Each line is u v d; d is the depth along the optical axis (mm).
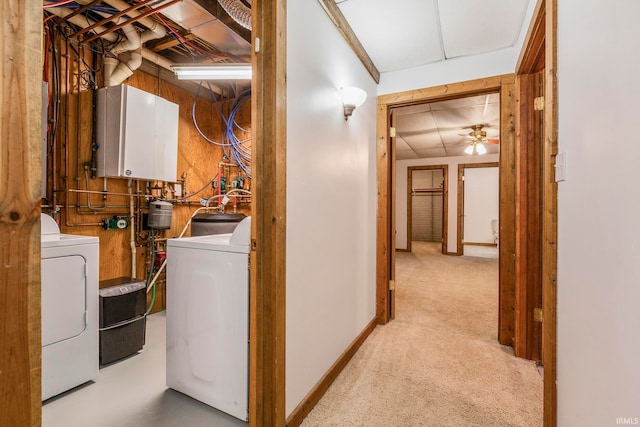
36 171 569
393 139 3090
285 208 1406
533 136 2219
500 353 2270
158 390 1787
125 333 2168
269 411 1360
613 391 786
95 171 2545
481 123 4473
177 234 3266
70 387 1766
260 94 1351
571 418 1086
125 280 2361
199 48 2799
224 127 3760
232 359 1545
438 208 9484
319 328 1770
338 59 1997
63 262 1750
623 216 744
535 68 2150
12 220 540
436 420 1547
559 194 1242
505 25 2105
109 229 2686
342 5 1922
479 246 8492
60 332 1729
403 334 2623
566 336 1147
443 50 2447
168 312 1786
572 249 1093
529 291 2184
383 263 2852
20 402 556
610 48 817
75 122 2445
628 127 723
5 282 535
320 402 1690
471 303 3498
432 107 3781
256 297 1388
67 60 2389
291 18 1456
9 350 542
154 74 2994
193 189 3420
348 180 2188
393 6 1924
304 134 1594
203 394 1652
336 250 1997
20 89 546
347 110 2059
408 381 1898
